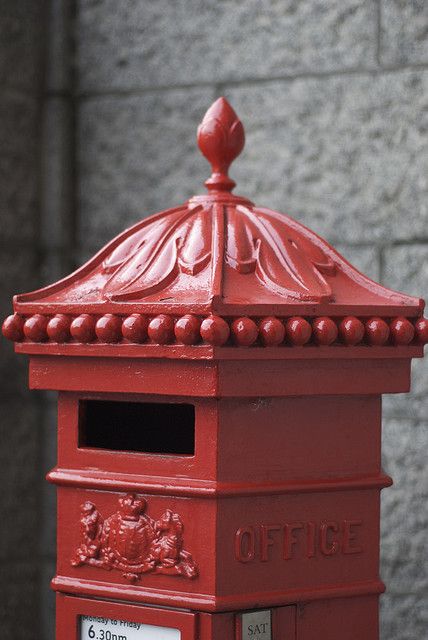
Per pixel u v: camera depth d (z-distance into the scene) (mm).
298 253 2301
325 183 4211
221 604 2066
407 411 3998
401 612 4008
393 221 4059
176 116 4594
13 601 4785
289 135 4285
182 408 2510
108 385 2166
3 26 4730
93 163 4840
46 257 4891
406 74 4016
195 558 2100
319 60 4215
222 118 2502
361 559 2293
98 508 2238
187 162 4574
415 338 2258
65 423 2297
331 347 2133
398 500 4016
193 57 4531
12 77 4773
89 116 4836
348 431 2271
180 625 2109
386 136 4066
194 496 2086
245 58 4391
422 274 3998
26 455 4816
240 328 1983
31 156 4859
